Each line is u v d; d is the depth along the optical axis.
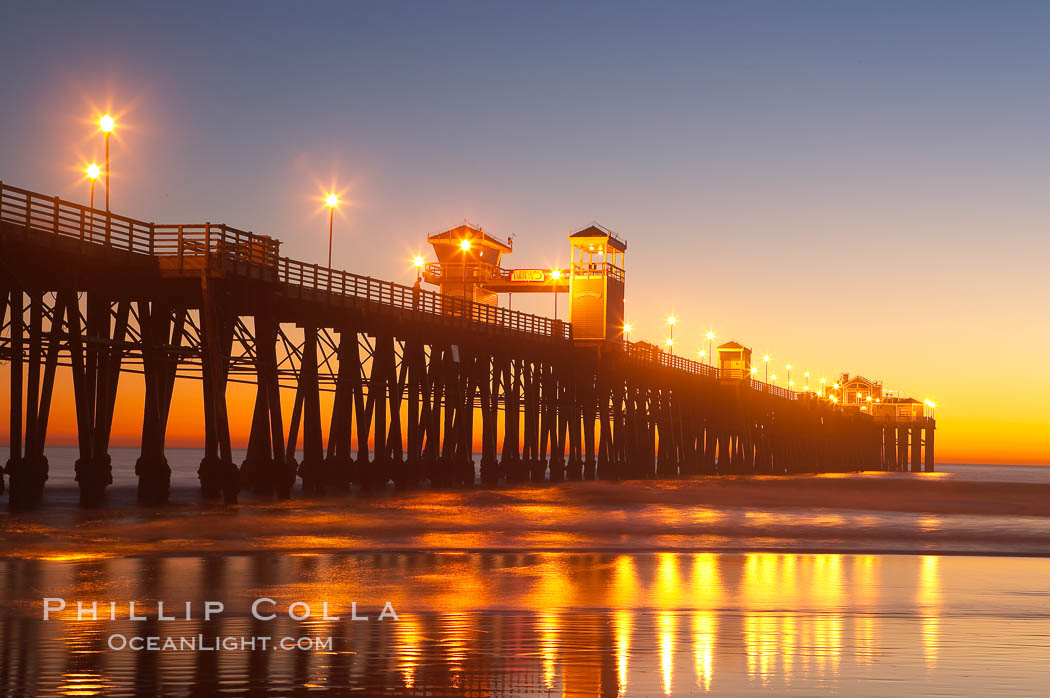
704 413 97.06
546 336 62.97
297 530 30.61
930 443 173.62
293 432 42.09
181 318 38.84
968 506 50.25
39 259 32.38
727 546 30.56
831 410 143.62
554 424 66.06
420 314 49.75
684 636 15.98
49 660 13.82
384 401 49.66
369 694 12.44
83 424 34.72
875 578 23.94
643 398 80.56
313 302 41.28
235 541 27.86
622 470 75.06
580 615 17.77
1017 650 15.25
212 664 13.73
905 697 12.57
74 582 20.53
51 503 36.06
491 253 81.44
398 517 35.56
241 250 36.28
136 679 12.92
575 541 30.81
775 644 15.47
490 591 20.56
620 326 69.25
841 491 61.94
